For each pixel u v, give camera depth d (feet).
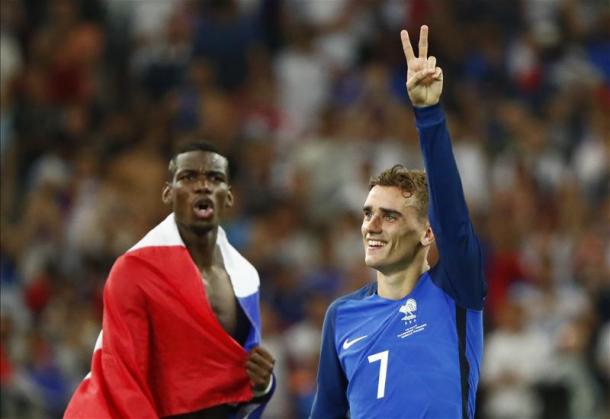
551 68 173.47
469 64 169.58
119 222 134.92
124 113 156.97
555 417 116.57
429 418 55.72
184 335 63.21
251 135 152.25
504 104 165.78
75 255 131.95
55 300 123.75
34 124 151.23
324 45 168.86
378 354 57.26
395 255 57.77
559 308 130.21
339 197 143.64
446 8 174.50
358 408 57.26
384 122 154.30
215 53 160.97
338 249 135.74
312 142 151.43
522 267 138.82
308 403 114.62
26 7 165.48
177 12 167.53
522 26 177.47
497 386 119.24
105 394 61.67
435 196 55.62
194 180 64.75
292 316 127.03
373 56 166.81
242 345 65.77
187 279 63.67
